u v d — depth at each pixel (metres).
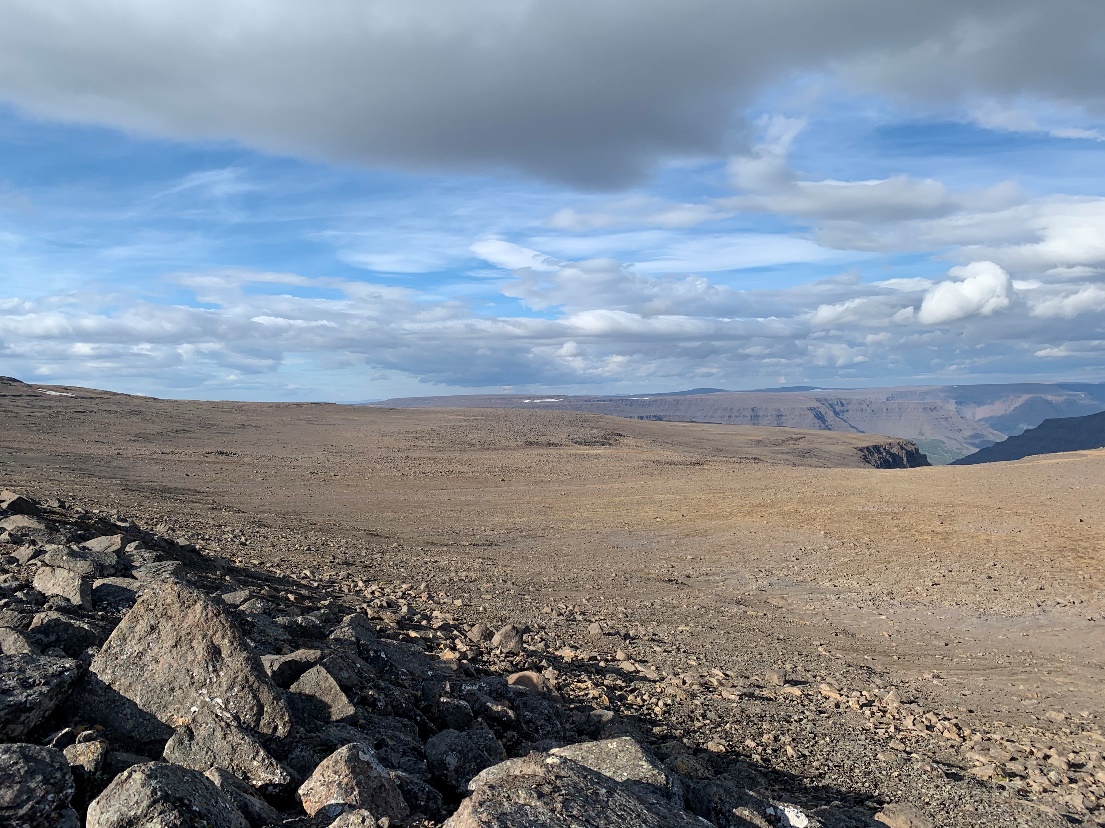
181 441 63.75
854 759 7.97
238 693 4.82
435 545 24.55
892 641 14.68
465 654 10.13
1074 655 13.59
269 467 48.62
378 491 39.84
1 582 7.68
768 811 5.20
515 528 29.25
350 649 7.60
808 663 12.67
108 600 7.46
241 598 8.63
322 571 16.47
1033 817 6.64
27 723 4.29
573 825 3.49
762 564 22.52
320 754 4.80
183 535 18.28
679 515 31.78
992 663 13.16
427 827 4.14
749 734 8.52
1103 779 7.80
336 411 108.00
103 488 29.25
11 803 3.28
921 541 23.84
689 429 154.88
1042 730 9.68
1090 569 19.39
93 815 3.34
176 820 3.24
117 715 4.77
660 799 4.25
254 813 3.87
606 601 17.08
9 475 30.34
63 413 71.75
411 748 5.45
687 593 18.73
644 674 10.88
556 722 7.32
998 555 21.42
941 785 7.30
